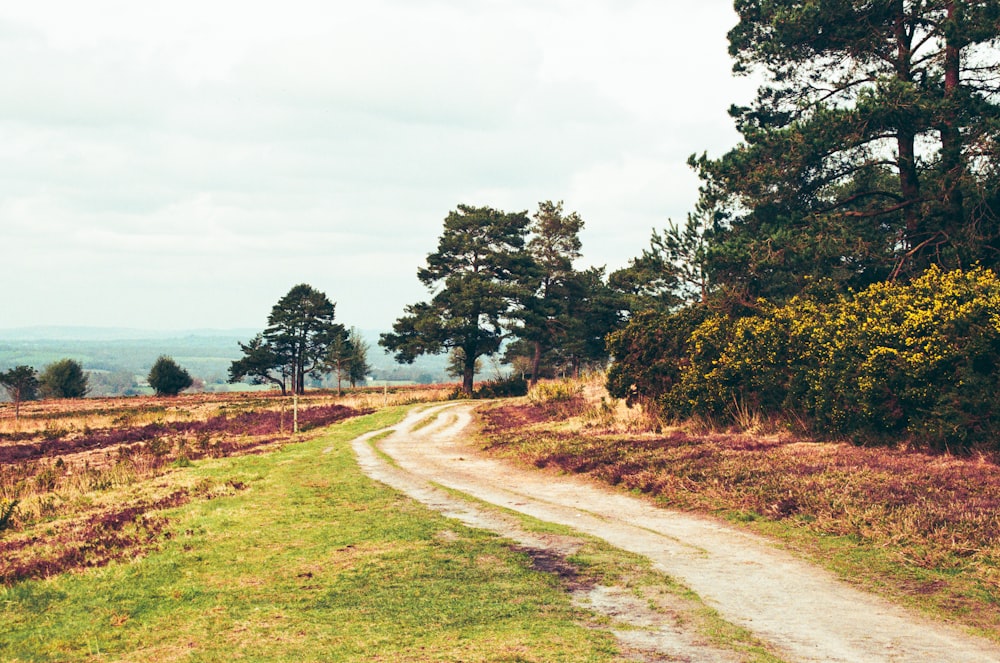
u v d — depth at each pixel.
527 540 12.73
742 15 33.09
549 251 79.00
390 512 15.41
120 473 25.72
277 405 62.12
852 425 19.20
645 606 9.09
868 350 18.73
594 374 42.34
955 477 14.28
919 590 9.65
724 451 19.78
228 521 14.82
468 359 70.19
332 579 10.49
